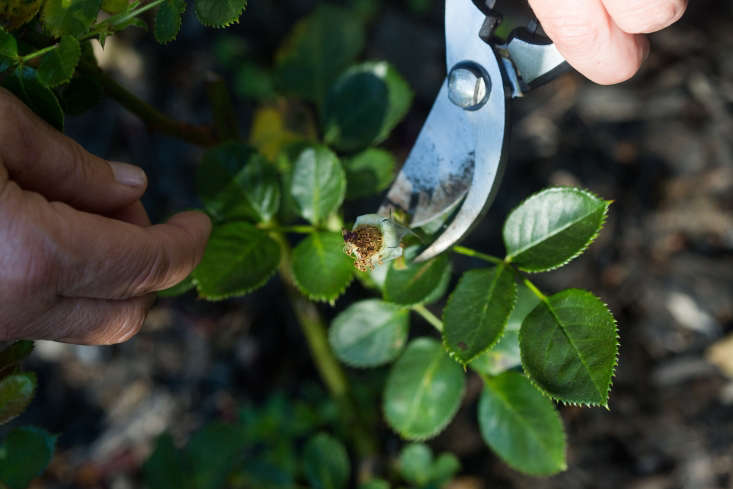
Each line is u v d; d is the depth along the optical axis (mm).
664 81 699
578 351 313
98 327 326
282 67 480
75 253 301
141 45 755
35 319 311
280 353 661
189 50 765
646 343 610
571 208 331
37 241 295
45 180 318
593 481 567
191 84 756
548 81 341
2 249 294
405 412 385
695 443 564
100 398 655
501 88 328
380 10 775
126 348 669
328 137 413
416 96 746
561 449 368
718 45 702
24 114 310
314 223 372
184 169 729
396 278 341
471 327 325
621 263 641
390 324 386
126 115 738
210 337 671
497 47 337
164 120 413
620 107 697
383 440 584
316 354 503
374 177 404
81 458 630
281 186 417
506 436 374
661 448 570
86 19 310
